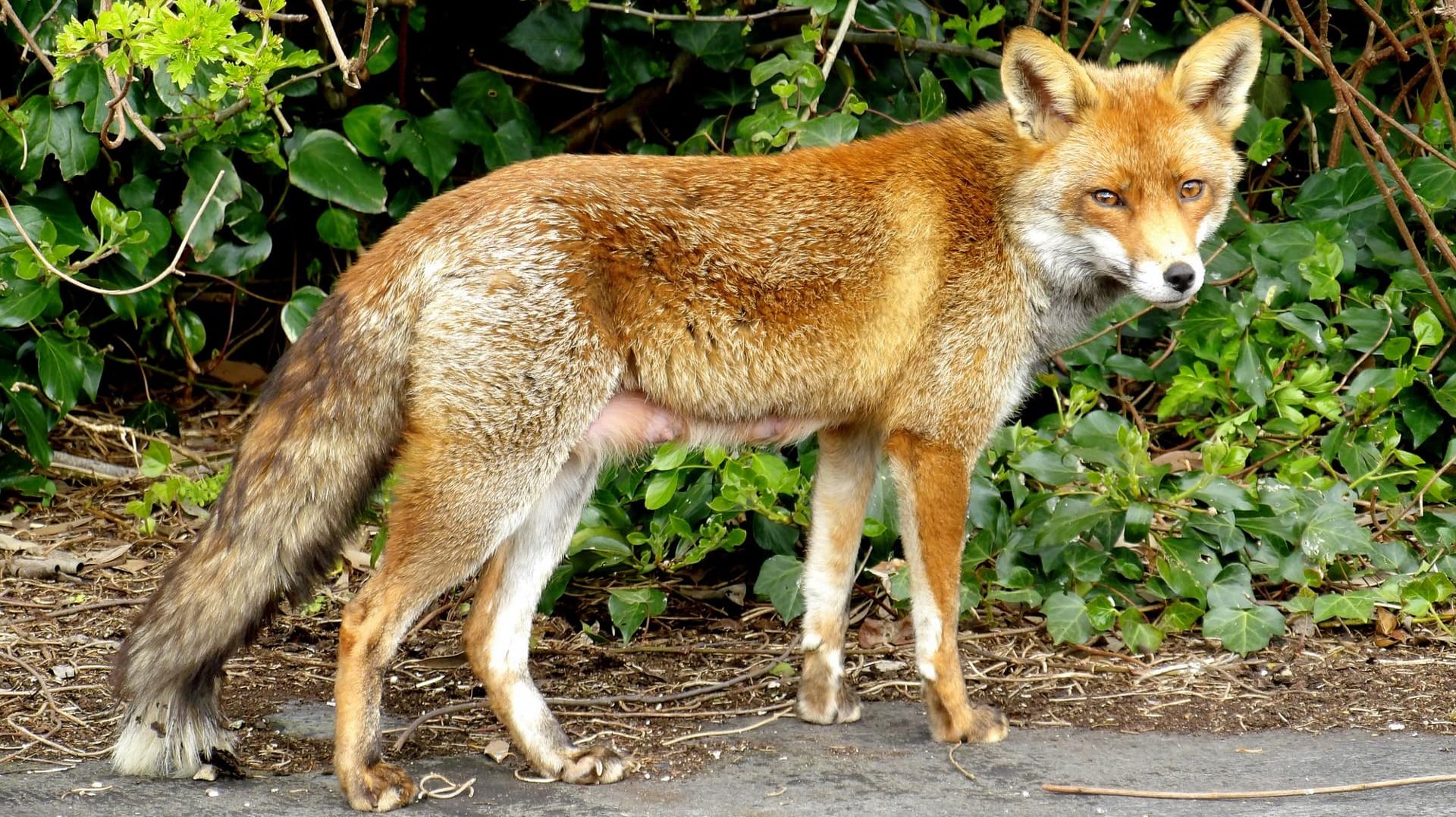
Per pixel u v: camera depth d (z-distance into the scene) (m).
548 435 7.45
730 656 9.75
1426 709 8.61
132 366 13.96
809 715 8.58
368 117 12.10
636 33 12.97
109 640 9.50
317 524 7.45
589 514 9.93
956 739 8.15
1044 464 9.98
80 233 11.52
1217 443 9.77
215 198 11.76
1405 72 14.13
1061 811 7.01
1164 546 10.00
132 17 8.21
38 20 11.27
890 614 10.46
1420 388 11.76
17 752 7.75
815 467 9.94
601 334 7.59
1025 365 8.50
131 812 6.89
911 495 8.23
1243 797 7.16
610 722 8.57
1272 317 11.14
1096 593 9.93
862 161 8.44
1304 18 11.54
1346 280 12.34
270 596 7.45
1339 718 8.52
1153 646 9.60
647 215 7.79
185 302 13.19
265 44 9.00
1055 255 8.35
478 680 9.27
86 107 11.16
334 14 12.75
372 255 7.67
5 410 11.58
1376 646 9.81
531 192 7.61
